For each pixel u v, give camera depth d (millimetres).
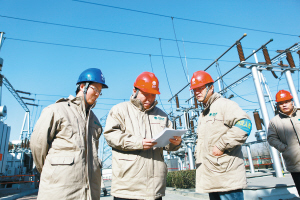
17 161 24297
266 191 5816
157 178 2879
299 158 4250
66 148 2545
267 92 15031
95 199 2686
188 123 17562
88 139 2861
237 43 11047
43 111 2672
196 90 3482
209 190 2947
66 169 2418
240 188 2771
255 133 13133
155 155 2996
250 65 11078
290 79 11742
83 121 2850
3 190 16141
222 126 3080
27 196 12195
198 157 3275
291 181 7191
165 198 7961
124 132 3086
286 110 4629
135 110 3221
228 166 2879
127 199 2764
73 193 2385
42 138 2508
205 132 3207
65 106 2807
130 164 2807
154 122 3266
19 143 25625
